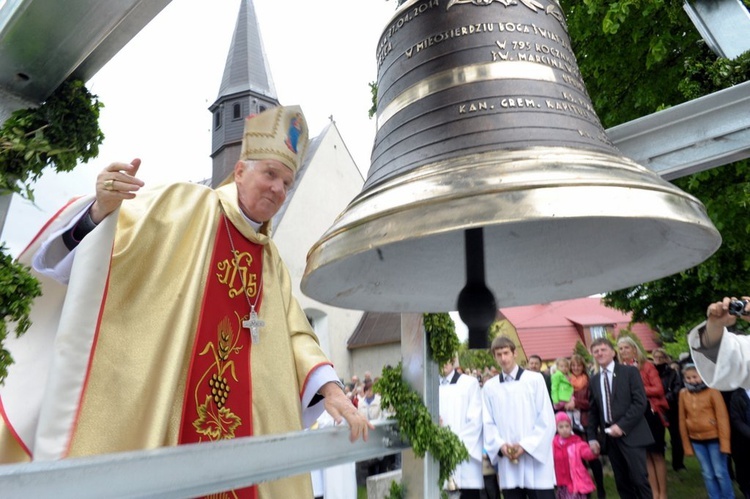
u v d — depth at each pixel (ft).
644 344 79.56
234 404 6.92
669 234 4.46
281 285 8.44
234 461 3.99
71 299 5.59
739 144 5.48
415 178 3.78
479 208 3.18
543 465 17.12
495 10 4.62
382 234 3.45
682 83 8.21
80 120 5.38
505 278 5.61
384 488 18.38
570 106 4.44
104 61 5.26
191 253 7.09
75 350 5.57
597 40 20.76
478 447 17.99
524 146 3.94
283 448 4.53
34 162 5.09
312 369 7.57
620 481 19.43
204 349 6.86
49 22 4.59
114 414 5.82
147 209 7.00
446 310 5.74
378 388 6.83
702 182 18.71
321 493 24.72
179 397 6.47
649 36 19.51
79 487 3.08
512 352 18.29
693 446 20.84
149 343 6.31
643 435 18.42
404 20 4.89
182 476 3.60
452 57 4.50
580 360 25.43
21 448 5.70
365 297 5.37
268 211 8.08
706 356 6.86
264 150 8.04
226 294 7.36
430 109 4.42
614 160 3.82
